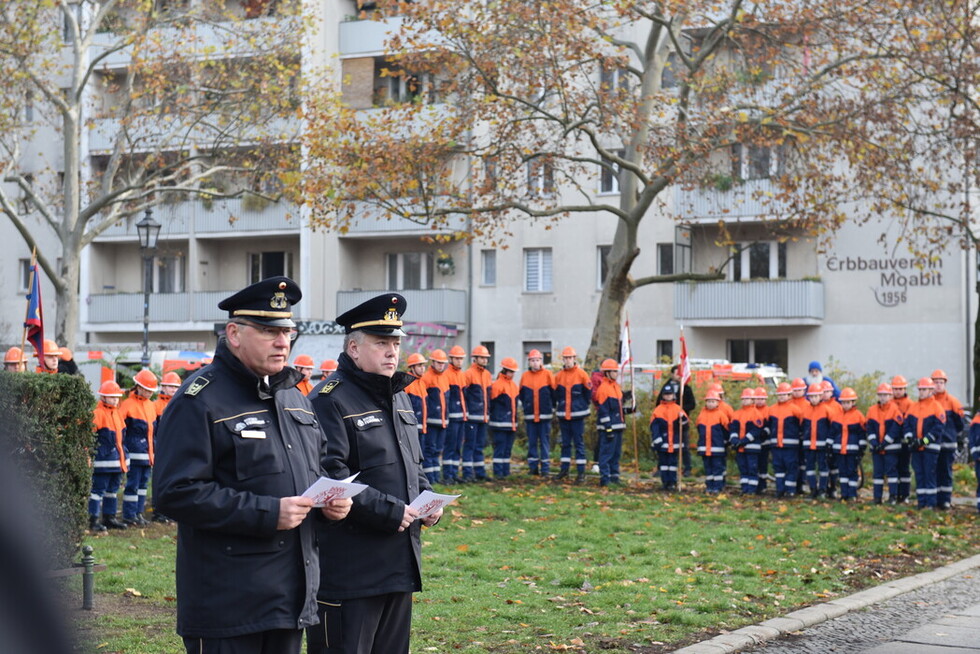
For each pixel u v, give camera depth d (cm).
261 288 525
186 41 2950
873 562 1376
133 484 1617
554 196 2703
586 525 1598
